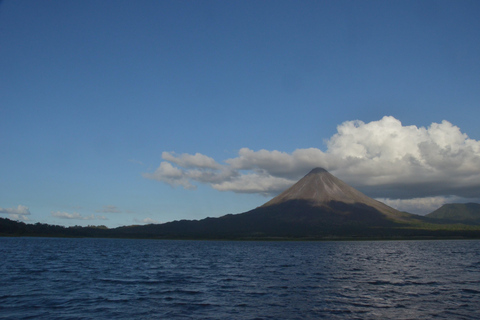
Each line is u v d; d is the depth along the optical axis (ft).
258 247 595.06
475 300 116.16
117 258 305.94
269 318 93.35
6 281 153.38
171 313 98.32
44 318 92.32
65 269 205.46
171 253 402.72
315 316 95.50
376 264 250.78
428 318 93.66
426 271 202.18
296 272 198.90
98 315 95.81
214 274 189.26
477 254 369.50
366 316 95.61
